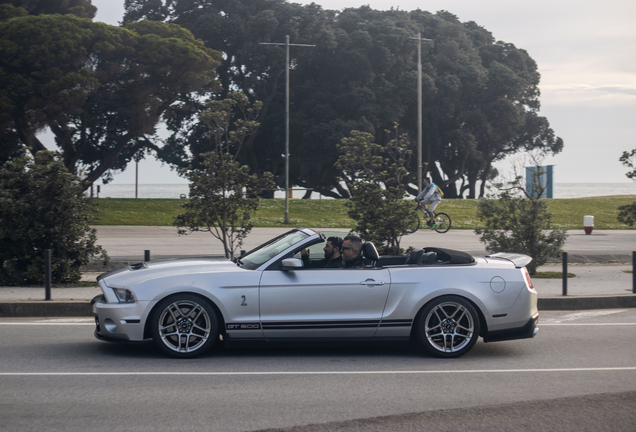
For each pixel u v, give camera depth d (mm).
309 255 7383
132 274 6809
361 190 12336
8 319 9102
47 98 34219
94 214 12578
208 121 14938
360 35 47938
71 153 40719
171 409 4957
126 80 39125
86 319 9102
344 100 47219
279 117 49094
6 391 5422
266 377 6004
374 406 5105
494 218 14070
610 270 15227
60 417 4723
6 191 11273
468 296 6949
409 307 6871
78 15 43031
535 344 7777
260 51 45719
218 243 20156
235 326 6660
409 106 50250
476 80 50906
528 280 7219
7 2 39844
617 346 7664
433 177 58844
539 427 4633
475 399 5340
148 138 53875
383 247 12281
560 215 36000
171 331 6727
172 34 40938
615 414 4949
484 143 55625
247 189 13227
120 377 5922
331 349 7363
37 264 11500
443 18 59219
